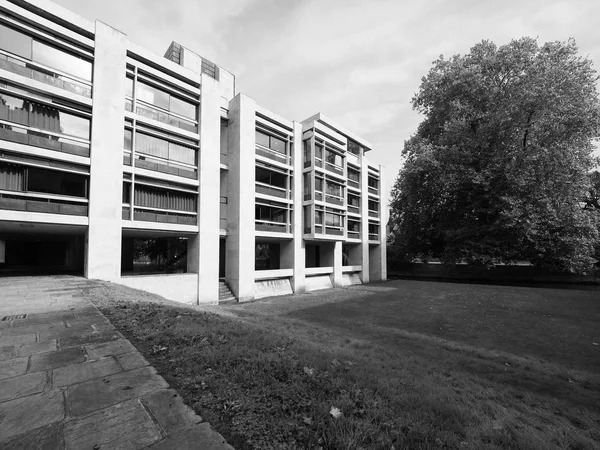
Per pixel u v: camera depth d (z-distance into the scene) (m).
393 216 36.69
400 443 2.51
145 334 5.01
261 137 22.67
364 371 4.42
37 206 12.45
